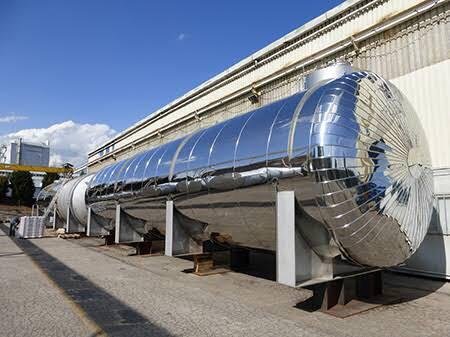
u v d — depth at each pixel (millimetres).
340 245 5531
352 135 5156
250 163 6379
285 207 5453
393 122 5613
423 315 5746
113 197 12852
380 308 6129
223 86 17391
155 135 25281
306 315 5773
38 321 5547
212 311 6047
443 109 8586
